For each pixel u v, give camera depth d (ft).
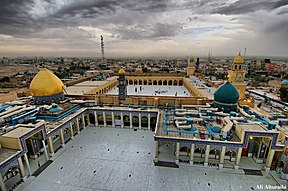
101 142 97.81
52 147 83.87
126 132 109.70
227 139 74.74
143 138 102.17
